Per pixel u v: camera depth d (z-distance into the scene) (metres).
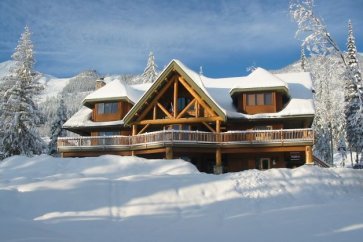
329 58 24.64
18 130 38.44
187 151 29.72
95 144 32.97
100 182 14.55
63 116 51.00
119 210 12.95
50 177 15.84
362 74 24.25
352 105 43.12
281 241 9.44
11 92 39.59
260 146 29.75
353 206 13.64
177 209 13.30
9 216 11.22
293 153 32.56
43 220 11.64
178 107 33.66
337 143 61.53
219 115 29.81
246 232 10.49
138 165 19.62
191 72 32.09
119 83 37.25
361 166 42.62
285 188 15.80
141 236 10.11
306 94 33.84
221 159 32.78
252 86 31.66
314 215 12.34
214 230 10.84
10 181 14.87
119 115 35.59
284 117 30.66
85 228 10.95
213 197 14.57
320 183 16.48
